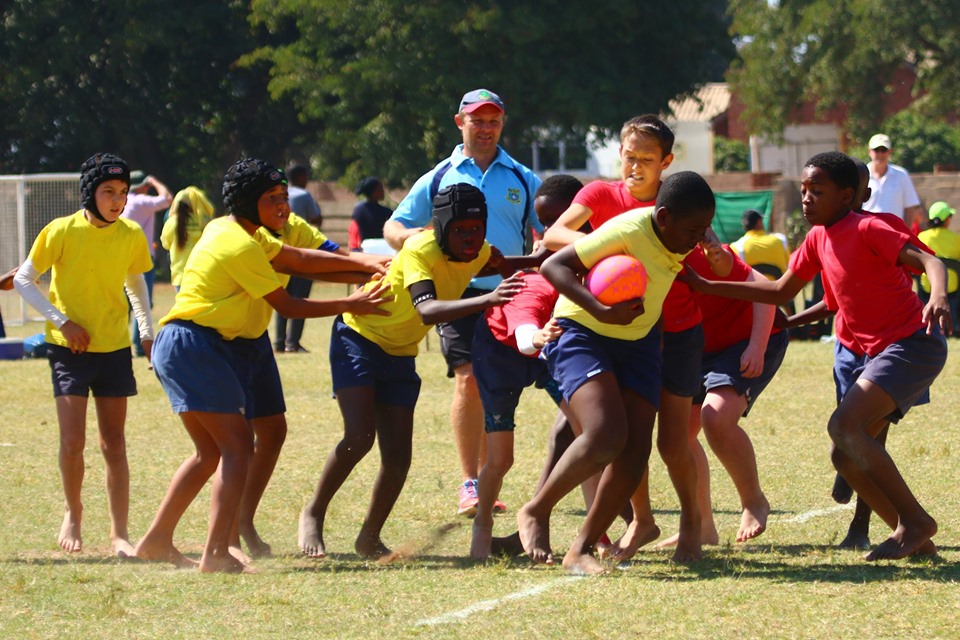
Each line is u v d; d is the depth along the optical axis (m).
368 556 16.00
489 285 19.78
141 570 15.02
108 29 88.75
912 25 95.25
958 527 16.73
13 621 12.51
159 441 24.94
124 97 92.81
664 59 85.25
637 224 13.94
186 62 92.25
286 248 16.23
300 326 41.59
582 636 11.73
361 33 82.56
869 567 14.45
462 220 14.98
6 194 52.72
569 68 80.31
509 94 80.69
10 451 23.84
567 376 14.15
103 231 16.55
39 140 94.12
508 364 15.73
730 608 12.63
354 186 86.94
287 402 30.22
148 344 17.19
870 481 15.35
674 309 14.97
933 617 12.15
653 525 15.54
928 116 110.12
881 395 14.61
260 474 16.30
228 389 14.91
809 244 15.30
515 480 21.02
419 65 80.75
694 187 13.61
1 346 41.28
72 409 16.53
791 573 14.21
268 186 15.30
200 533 17.66
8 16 89.25
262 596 13.38
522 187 20.09
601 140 85.62
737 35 105.12
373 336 15.89
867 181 15.62
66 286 16.50
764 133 111.44
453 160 20.05
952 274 42.78
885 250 14.52
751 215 42.78
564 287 13.86
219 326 15.12
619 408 13.91
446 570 14.78
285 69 85.50
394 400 16.05
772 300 15.31
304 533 15.99
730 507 18.86
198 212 31.95
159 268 84.31
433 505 19.33
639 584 13.74
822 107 104.12
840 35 97.88
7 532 17.50
